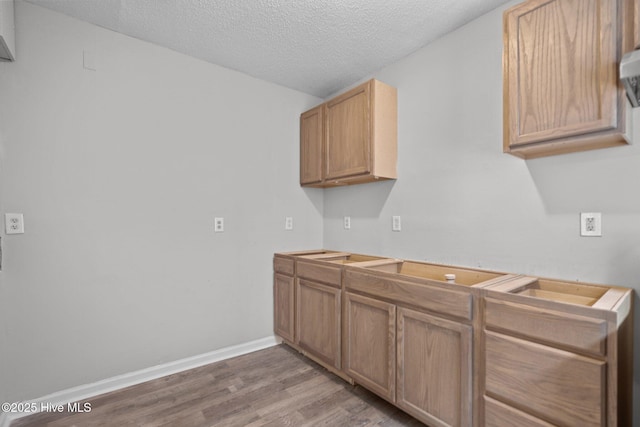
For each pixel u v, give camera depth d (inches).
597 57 49.1
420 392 64.7
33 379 72.0
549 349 46.7
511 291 55.2
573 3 51.4
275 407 73.8
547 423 46.8
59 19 75.4
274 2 70.9
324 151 107.7
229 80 103.4
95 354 79.8
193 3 71.4
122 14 75.6
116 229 83.0
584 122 50.4
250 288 107.6
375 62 98.6
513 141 58.8
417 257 91.0
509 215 71.2
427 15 75.7
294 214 119.4
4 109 69.0
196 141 96.5
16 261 70.2
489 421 53.5
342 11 74.2
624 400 48.0
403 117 95.2
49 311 74.1
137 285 86.1
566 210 62.9
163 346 90.0
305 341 98.1
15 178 70.1
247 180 107.3
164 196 90.7
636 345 54.5
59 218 75.4
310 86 117.5
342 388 82.3
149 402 75.7
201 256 97.1
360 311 78.9
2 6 60.6
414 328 66.1
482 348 55.2
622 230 56.4
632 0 46.6
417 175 91.0
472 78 77.9
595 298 57.9
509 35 59.1
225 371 91.9
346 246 116.0
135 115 86.0
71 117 76.9
